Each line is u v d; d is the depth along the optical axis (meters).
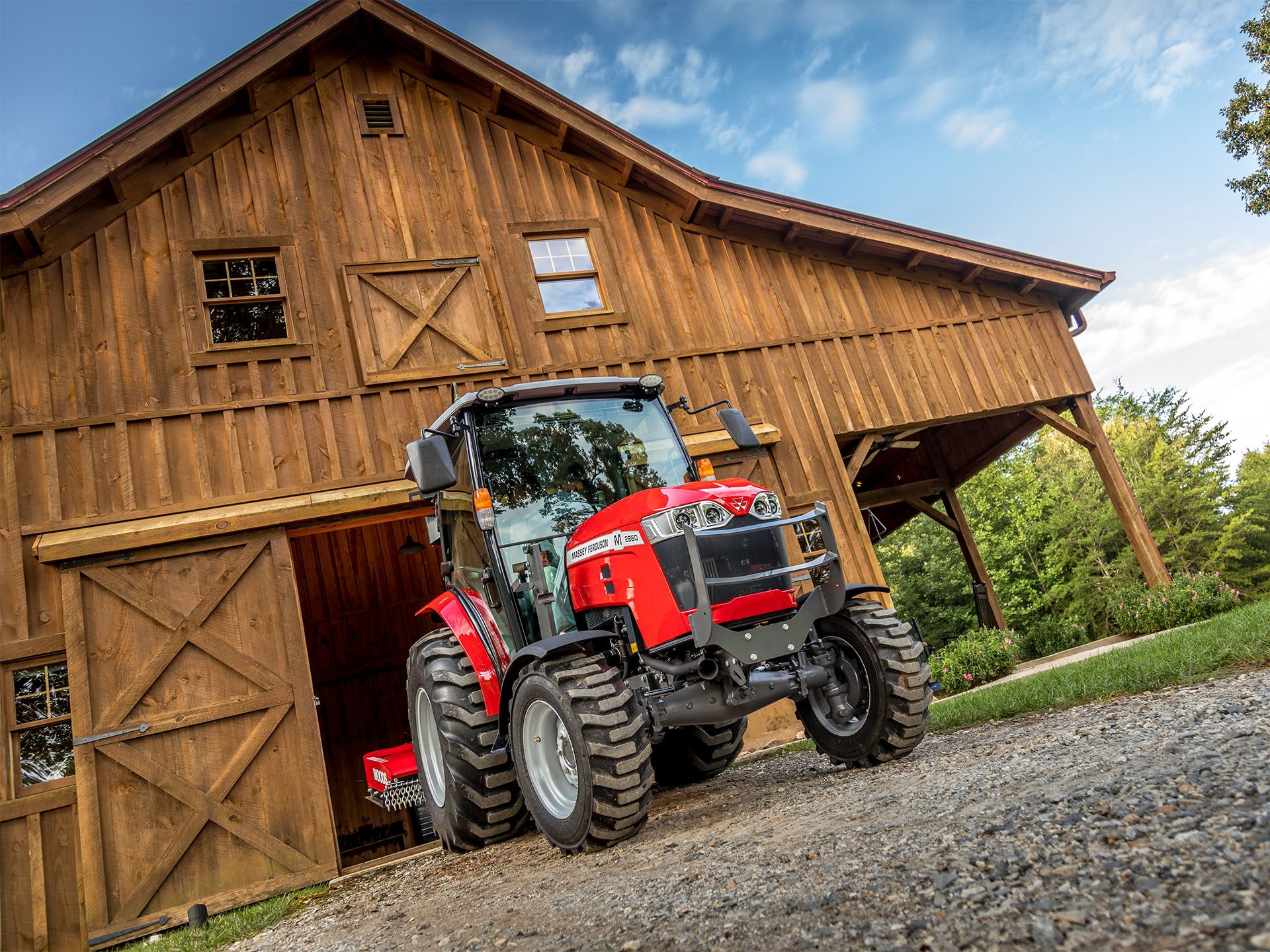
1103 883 1.84
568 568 4.54
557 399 5.15
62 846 6.50
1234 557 27.81
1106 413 37.56
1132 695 4.72
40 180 7.58
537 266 9.71
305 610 13.31
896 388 10.34
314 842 6.89
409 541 11.01
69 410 7.46
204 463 7.65
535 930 2.74
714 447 9.23
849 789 3.91
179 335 8.00
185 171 8.58
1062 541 27.19
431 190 9.48
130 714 6.78
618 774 3.62
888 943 1.81
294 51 9.09
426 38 9.60
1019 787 2.93
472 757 4.92
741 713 4.14
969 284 11.16
